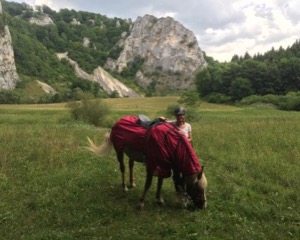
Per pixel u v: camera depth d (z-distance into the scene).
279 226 6.42
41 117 40.56
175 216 7.18
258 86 103.44
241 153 12.43
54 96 114.50
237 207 7.45
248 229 6.31
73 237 6.16
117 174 10.12
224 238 6.05
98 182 9.23
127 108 72.12
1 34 147.88
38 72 168.50
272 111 62.31
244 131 17.58
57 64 185.75
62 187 8.70
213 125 24.17
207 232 6.29
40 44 196.12
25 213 7.17
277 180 9.20
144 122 7.96
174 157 7.14
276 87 102.38
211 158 12.35
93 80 191.12
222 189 8.69
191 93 57.47
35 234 6.26
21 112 52.66
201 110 65.25
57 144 13.16
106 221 6.95
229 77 109.00
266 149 12.66
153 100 95.25
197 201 7.17
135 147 7.77
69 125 26.22
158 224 6.64
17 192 8.26
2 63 143.88
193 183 7.05
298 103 80.00
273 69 103.88
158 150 7.17
